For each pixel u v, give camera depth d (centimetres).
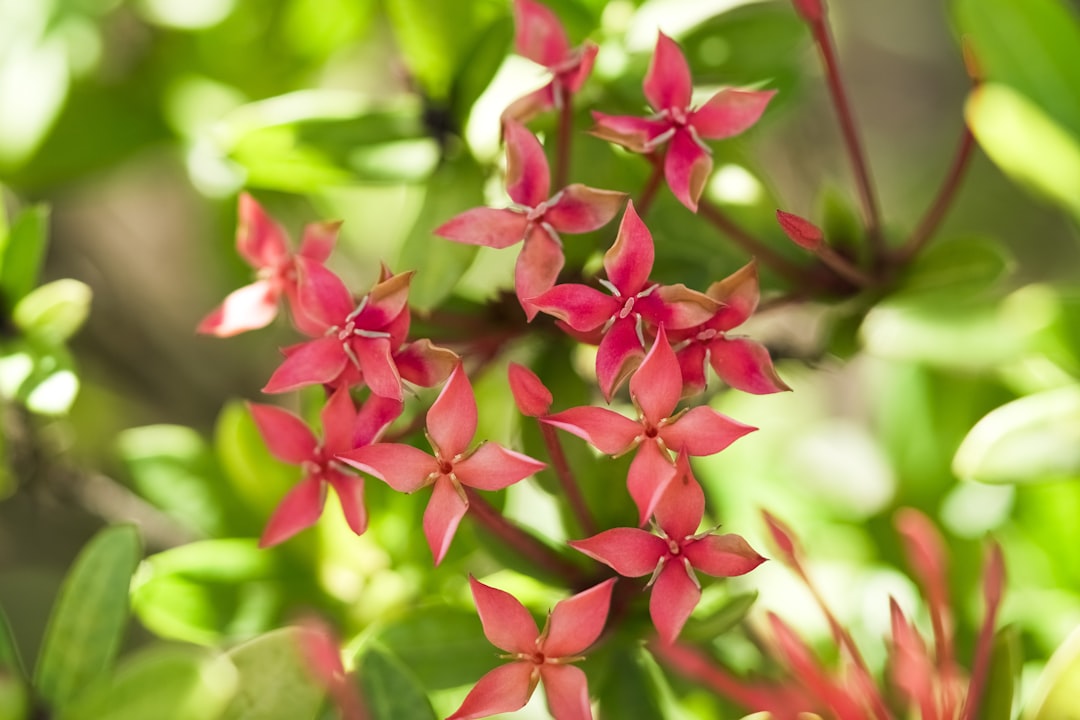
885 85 84
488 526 46
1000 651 46
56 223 59
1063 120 48
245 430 52
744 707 48
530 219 44
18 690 46
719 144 49
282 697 45
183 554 50
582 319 43
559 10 50
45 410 48
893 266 49
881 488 56
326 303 44
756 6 50
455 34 49
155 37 56
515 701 43
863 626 52
